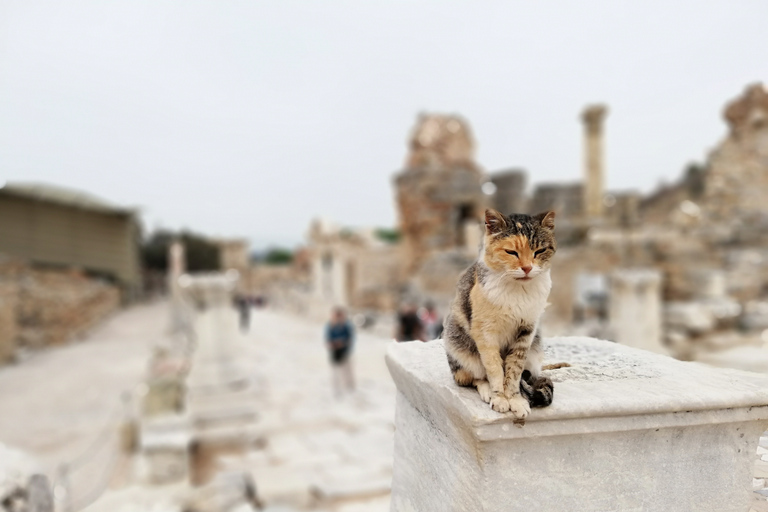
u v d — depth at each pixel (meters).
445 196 22.95
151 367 10.84
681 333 12.13
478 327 1.76
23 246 25.33
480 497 1.65
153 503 5.98
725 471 1.83
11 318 16.22
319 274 24.73
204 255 51.22
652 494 1.77
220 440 8.40
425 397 2.04
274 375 12.88
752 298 14.81
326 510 6.05
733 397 1.76
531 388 1.70
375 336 18.14
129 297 35.25
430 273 19.94
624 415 1.69
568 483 1.70
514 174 24.72
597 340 2.90
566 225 20.70
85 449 8.48
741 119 17.88
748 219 16.98
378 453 7.70
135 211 30.28
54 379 13.66
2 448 3.56
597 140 20.94
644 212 38.25
